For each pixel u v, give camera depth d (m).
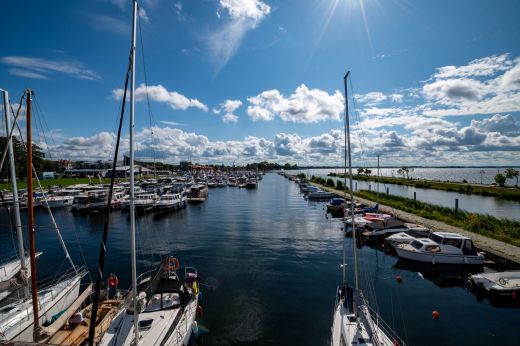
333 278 21.22
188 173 144.75
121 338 11.30
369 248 29.19
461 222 33.72
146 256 26.86
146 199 54.41
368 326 12.45
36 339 12.13
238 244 30.58
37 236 35.41
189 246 29.92
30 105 12.27
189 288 16.12
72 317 13.78
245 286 19.69
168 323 12.27
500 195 72.50
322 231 36.75
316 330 14.58
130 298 13.41
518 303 17.11
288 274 21.91
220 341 13.70
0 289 14.12
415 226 32.78
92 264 25.00
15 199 16.02
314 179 130.12
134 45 9.88
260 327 14.83
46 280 21.83
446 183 111.12
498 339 13.84
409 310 16.56
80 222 44.06
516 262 21.45
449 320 15.47
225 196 81.81
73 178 114.88
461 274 22.09
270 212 52.62
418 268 23.42
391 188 100.94
